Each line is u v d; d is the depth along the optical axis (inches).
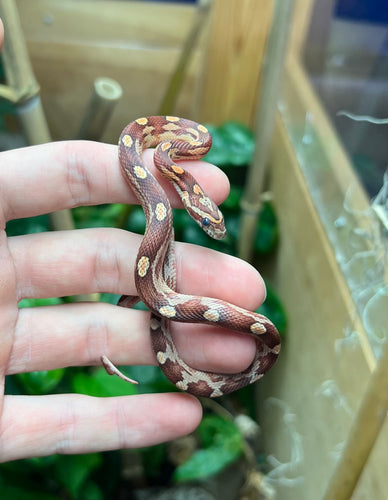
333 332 6.8
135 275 5.3
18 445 5.3
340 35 8.5
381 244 5.8
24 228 8.3
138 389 7.8
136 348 5.8
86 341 5.7
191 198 5.7
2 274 5.2
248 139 10.1
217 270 5.5
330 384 6.8
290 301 8.8
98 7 10.4
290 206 9.0
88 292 5.8
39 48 10.9
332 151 7.6
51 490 7.5
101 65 11.2
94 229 5.6
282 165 9.5
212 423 8.8
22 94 6.2
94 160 5.3
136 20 10.6
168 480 8.7
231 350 5.5
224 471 8.8
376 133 6.8
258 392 9.9
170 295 5.3
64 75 11.2
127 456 8.7
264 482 8.8
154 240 5.3
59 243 5.5
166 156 5.7
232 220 9.7
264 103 7.9
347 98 7.9
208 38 10.4
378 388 4.4
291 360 8.5
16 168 5.1
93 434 5.4
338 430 6.4
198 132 6.1
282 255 9.4
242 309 5.3
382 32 7.9
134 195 5.6
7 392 6.8
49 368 5.7
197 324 5.5
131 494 8.5
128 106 11.8
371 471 5.5
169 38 10.8
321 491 6.9
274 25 7.4
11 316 5.4
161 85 11.4
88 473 7.5
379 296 5.6
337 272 6.8
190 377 5.5
